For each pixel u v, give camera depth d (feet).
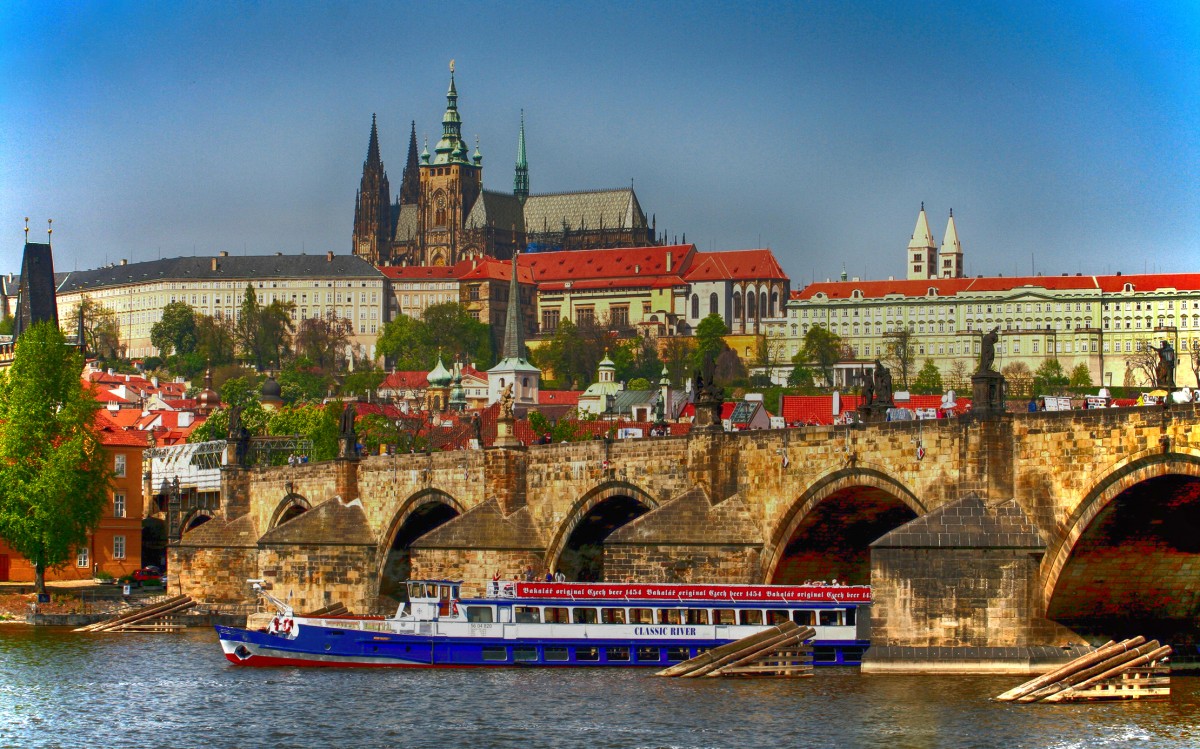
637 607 510.17
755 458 499.51
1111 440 400.47
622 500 558.97
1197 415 381.19
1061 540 414.62
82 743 427.33
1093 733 379.96
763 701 438.81
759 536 498.69
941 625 424.05
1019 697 410.31
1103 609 436.35
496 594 529.45
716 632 503.61
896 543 426.10
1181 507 404.36
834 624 491.72
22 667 574.15
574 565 582.35
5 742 428.97
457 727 428.56
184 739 428.97
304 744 418.72
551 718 433.07
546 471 582.76
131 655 612.29
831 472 472.44
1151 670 417.08
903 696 417.08
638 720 424.05
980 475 427.74
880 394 501.15
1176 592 439.63
